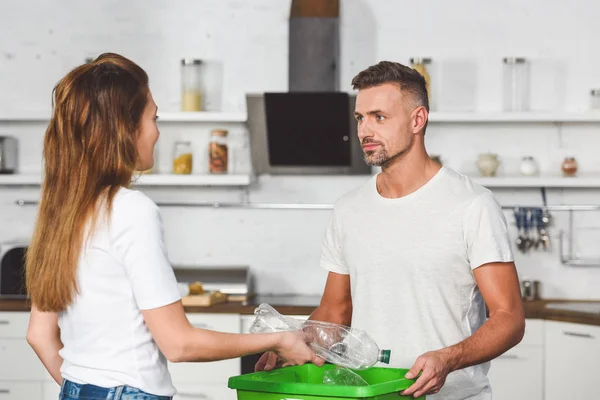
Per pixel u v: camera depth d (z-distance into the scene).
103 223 2.04
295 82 5.50
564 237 5.72
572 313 4.95
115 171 2.07
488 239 2.65
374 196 2.86
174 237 5.82
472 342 2.48
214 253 5.81
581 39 5.70
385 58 5.75
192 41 5.80
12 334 5.14
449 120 5.41
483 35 5.72
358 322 2.82
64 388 2.09
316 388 2.11
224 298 5.39
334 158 5.52
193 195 5.83
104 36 5.81
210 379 5.06
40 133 5.87
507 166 5.73
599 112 5.42
